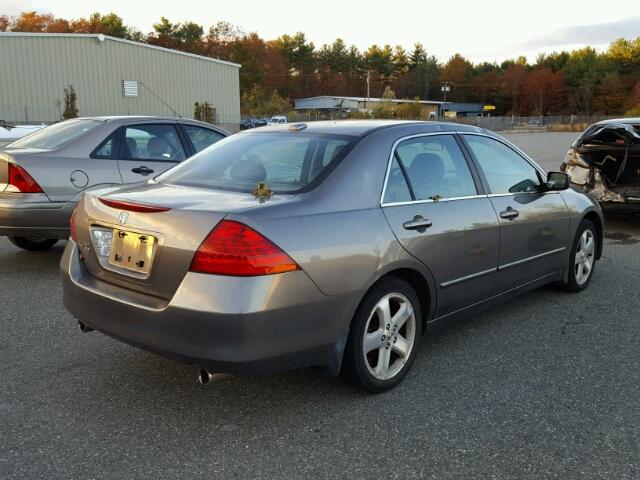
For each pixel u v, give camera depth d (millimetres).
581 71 126188
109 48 37438
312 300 3043
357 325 3326
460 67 142000
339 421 3227
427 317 3838
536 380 3748
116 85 38062
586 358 4102
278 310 2918
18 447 2941
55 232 6059
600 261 6934
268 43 124250
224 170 3766
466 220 3961
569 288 5512
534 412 3338
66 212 6055
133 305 3068
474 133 4434
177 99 41062
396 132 3816
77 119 6992
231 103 44562
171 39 108500
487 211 4168
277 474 2748
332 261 3117
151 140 6777
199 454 2906
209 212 2961
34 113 35469
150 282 3068
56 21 94438
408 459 2875
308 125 4137
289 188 3363
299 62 131250
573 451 2953
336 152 3559
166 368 3883
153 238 3061
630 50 120500
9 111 34750
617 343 4375
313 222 3119
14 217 5848
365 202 3420
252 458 2877
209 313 2830
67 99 34156
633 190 8594
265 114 74938
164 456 2887
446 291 3883
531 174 4859
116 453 2908
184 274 2924
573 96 122312
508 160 4656
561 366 3963
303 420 3238
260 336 2879
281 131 4086
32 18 92812
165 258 2992
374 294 3383
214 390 3580
